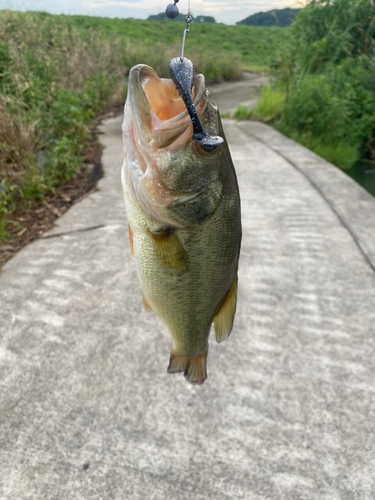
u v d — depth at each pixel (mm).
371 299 713
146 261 322
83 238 896
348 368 573
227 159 301
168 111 304
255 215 1021
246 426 494
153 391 537
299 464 452
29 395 526
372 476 437
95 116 2127
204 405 520
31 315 658
